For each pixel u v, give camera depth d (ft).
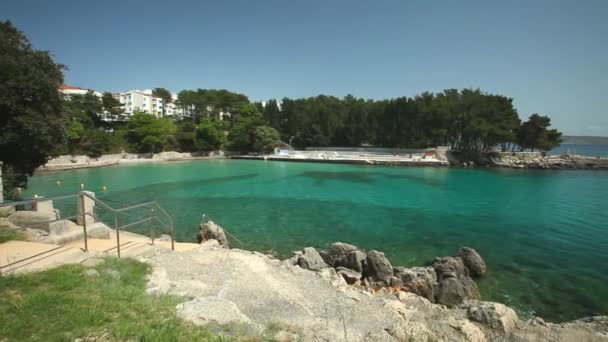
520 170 196.85
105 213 77.56
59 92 61.87
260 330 18.01
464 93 251.19
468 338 22.80
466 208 89.51
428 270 45.80
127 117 323.16
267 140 265.34
